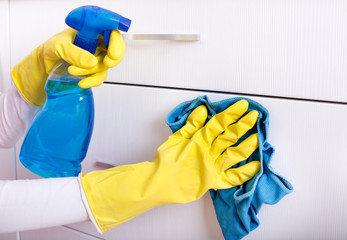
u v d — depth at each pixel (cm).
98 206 59
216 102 65
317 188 62
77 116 61
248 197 61
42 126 61
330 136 60
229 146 65
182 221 76
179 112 70
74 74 55
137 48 75
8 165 97
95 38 57
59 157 63
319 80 59
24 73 66
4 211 56
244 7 62
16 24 88
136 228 83
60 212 58
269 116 64
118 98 80
